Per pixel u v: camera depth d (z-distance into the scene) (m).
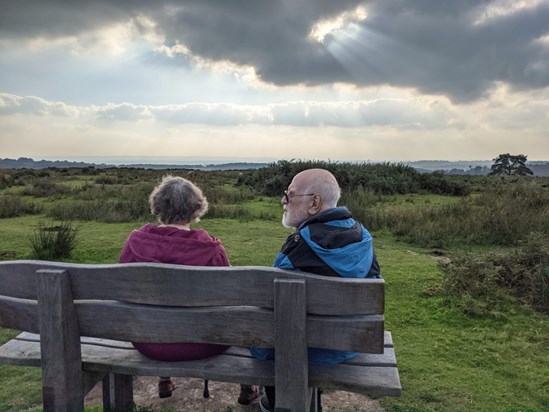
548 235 8.05
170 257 2.42
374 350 2.07
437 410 3.06
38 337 2.74
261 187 18.50
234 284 2.13
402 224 9.70
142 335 2.26
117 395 2.89
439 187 18.34
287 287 2.06
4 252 7.51
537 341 4.15
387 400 3.20
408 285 5.65
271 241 8.54
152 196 2.63
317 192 2.48
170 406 3.14
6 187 22.80
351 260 2.24
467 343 4.09
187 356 2.44
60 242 7.32
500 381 3.44
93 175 35.97
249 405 3.12
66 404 2.30
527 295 5.18
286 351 2.11
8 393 3.29
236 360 2.46
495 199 12.28
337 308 2.07
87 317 2.31
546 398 3.19
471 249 8.20
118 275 2.22
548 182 19.58
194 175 30.05
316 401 2.58
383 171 19.42
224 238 8.79
